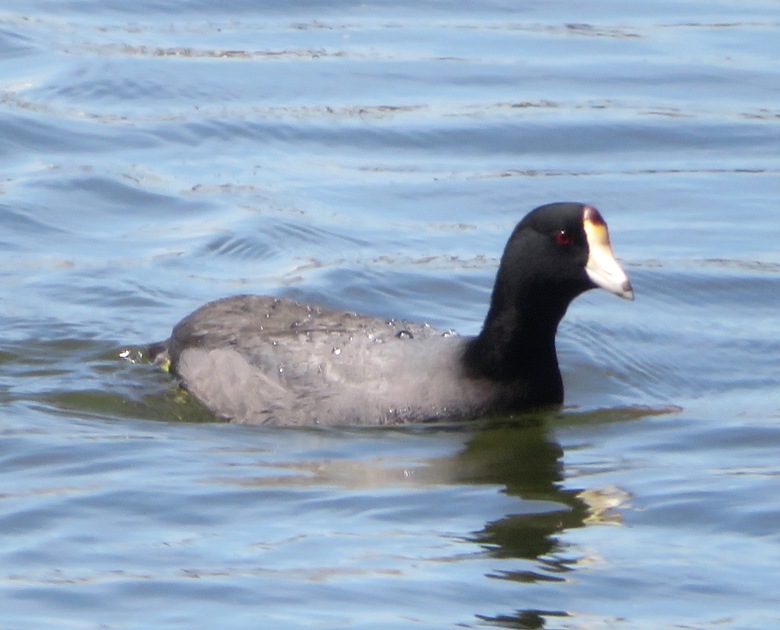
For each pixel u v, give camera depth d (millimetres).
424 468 11977
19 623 9211
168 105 22344
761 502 11203
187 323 14258
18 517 10820
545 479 11789
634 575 9914
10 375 14078
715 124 22094
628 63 24422
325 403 13047
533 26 26281
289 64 23969
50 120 21609
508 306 13117
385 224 18703
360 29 25906
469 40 25406
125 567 10008
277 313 13992
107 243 17984
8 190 19297
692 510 11070
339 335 13539
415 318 16109
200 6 26875
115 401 13516
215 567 10008
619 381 14531
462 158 20969
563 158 21031
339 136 21484
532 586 9750
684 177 20359
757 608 9406
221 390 13430
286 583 9742
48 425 12836
